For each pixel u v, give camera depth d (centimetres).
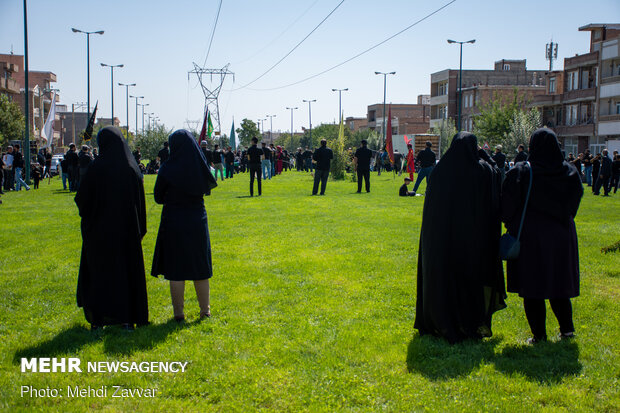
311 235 1056
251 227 1163
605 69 5356
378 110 11556
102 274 529
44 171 3155
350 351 474
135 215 538
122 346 490
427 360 455
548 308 602
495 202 500
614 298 632
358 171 2052
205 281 570
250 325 545
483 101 7456
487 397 389
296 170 4484
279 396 395
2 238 1054
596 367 439
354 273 750
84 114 12256
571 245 488
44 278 741
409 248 921
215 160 2839
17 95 7369
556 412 366
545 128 498
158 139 6331
